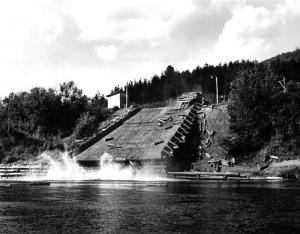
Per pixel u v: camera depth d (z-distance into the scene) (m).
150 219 16.89
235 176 47.16
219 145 57.22
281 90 62.66
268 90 57.72
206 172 49.38
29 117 77.06
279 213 18.25
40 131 74.31
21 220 16.83
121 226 15.36
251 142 55.12
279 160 51.56
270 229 14.64
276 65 104.25
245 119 55.69
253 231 14.30
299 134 53.47
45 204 22.27
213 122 63.78
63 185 37.84
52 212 19.09
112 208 20.39
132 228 14.95
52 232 14.31
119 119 73.88
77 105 82.12
